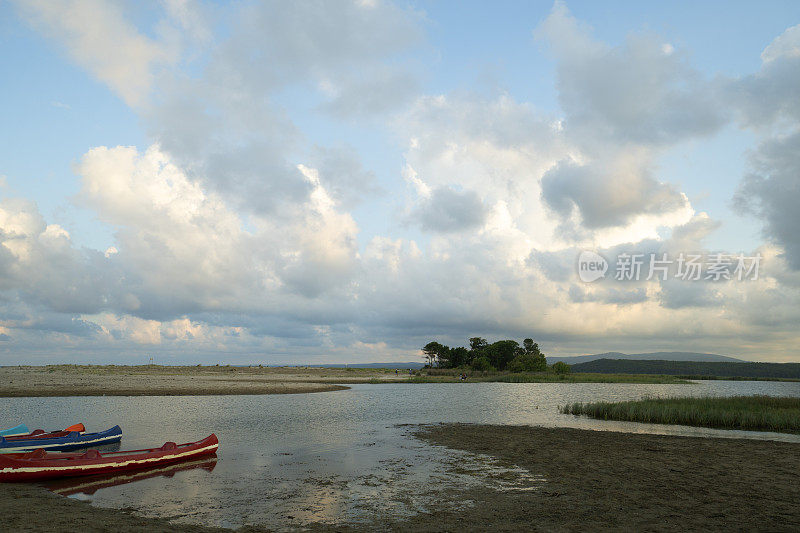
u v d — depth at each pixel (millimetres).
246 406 46188
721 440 25875
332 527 12055
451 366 158500
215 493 15438
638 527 11906
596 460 20547
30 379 80062
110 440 24984
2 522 11742
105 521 12195
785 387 117438
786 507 13633
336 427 31719
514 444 24781
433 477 17594
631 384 108438
